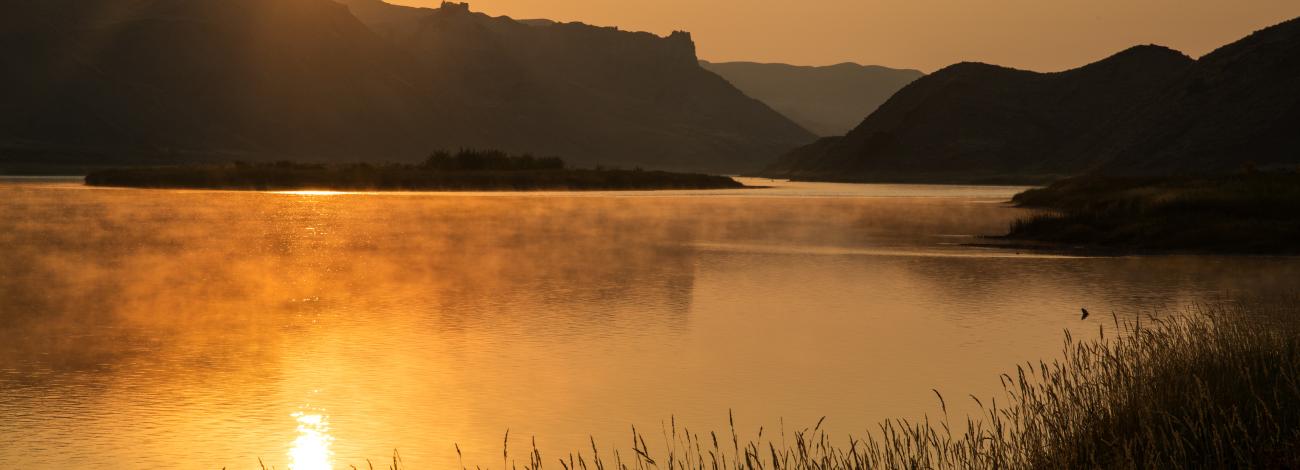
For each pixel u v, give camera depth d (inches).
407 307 1318.9
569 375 915.4
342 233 2635.3
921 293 1465.3
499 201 4736.7
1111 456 530.6
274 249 2162.9
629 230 2812.5
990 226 3006.9
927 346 1050.7
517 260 1940.2
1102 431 563.2
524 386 872.9
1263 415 547.2
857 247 2250.2
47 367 945.5
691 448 693.9
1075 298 1406.3
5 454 677.9
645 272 1736.0
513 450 694.5
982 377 903.1
